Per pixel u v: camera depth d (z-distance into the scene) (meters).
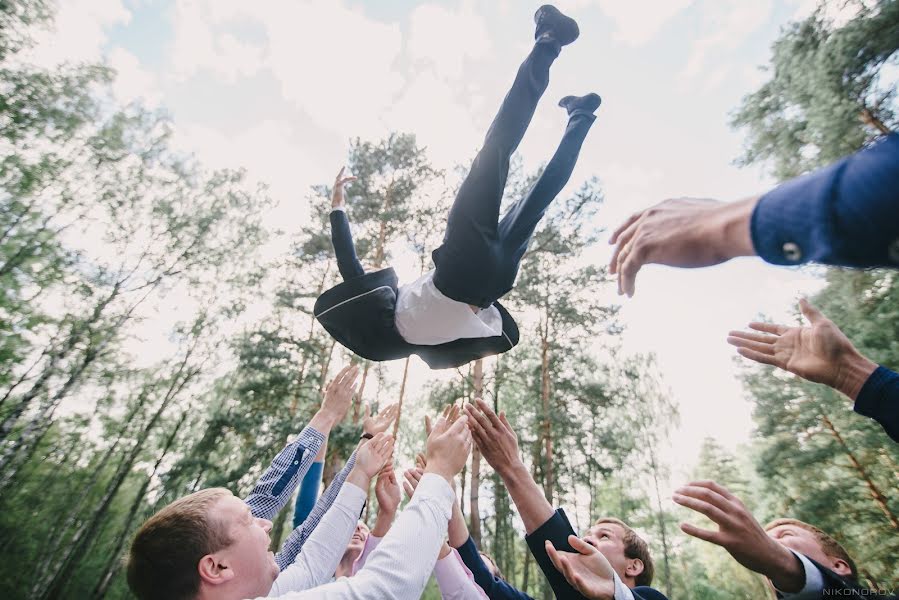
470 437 1.64
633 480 26.06
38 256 14.39
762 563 1.09
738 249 0.73
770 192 0.69
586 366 14.94
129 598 19.92
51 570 17.39
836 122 8.52
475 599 2.05
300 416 13.50
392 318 2.36
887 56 8.12
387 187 14.83
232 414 14.16
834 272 9.42
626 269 0.90
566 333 14.61
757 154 10.42
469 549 2.27
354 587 1.17
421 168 14.90
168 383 18.02
